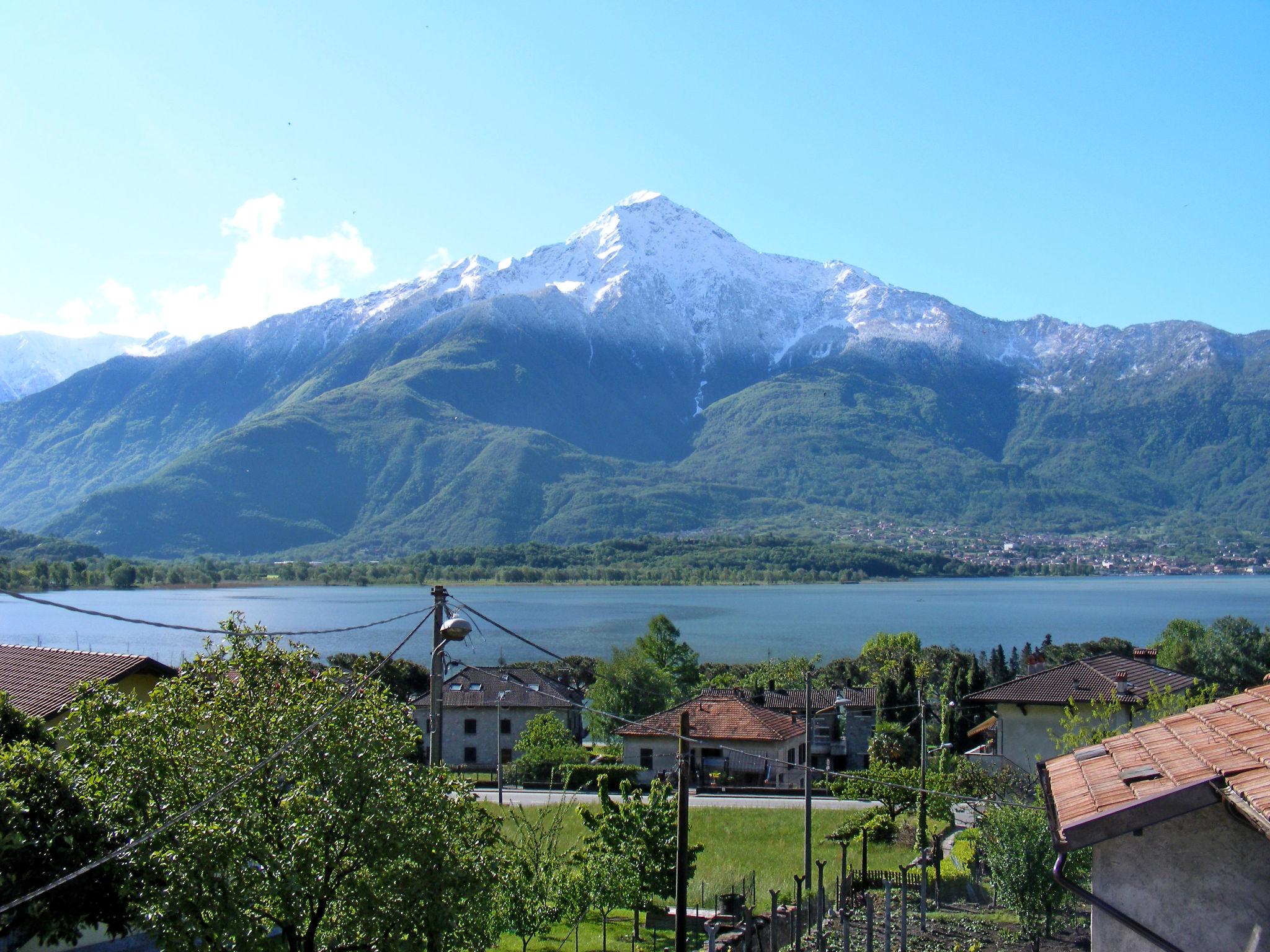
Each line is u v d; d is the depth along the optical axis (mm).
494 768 81438
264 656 19953
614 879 31969
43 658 36219
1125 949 13875
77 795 18406
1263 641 95188
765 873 42156
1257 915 13289
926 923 34219
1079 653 119000
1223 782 13562
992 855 31578
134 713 18703
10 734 21938
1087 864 30203
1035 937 30172
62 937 18391
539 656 149500
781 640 179750
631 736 71562
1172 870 13711
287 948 19125
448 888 19109
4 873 17328
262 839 18062
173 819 16250
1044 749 57125
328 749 18594
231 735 18766
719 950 28562
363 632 185875
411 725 20281
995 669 105188
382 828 18453
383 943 18734
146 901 18156
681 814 22969
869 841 48625
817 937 30641
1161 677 59312
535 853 30812
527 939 30188
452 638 23203
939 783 50156
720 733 70438
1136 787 14406
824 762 80875
